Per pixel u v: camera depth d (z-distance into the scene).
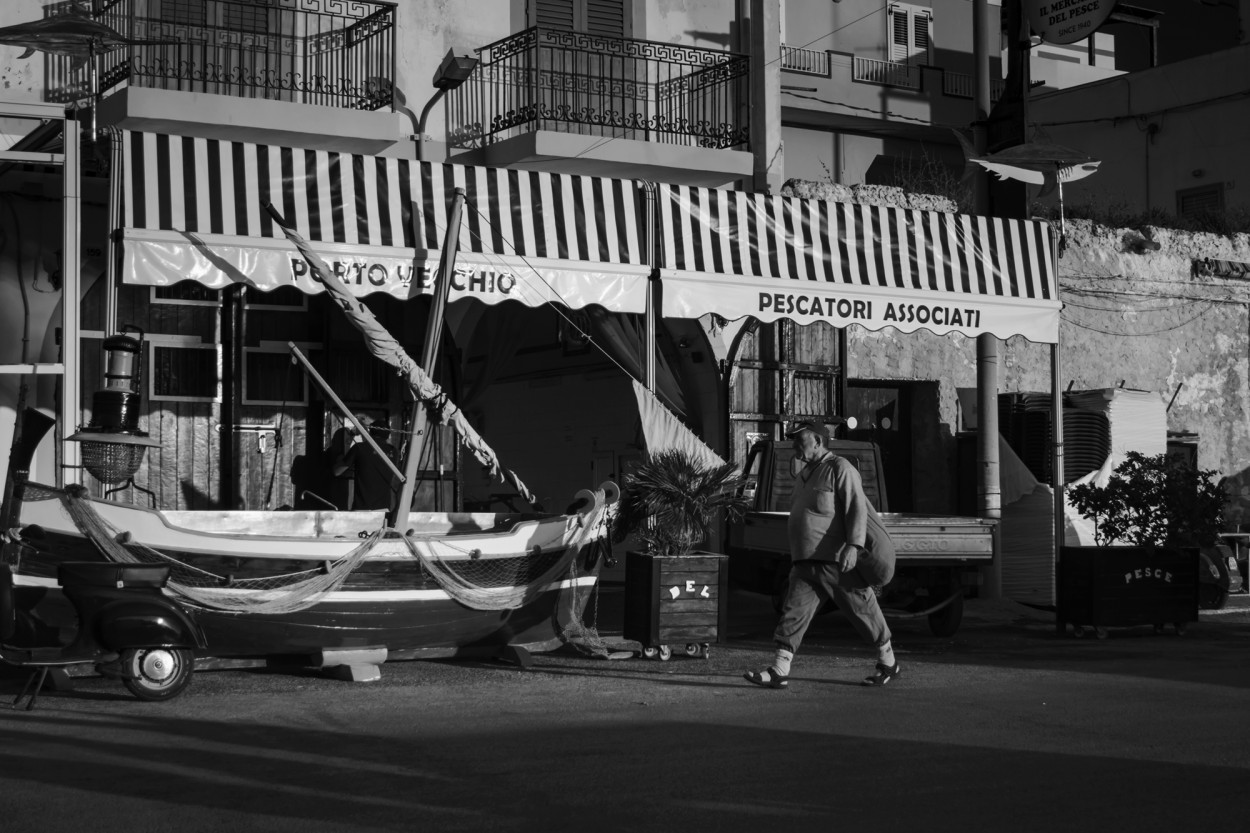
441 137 16.91
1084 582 13.27
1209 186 28.25
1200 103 28.47
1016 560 16.39
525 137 16.44
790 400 17.56
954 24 34.91
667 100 18.42
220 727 7.71
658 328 17.38
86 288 14.30
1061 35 18.17
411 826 5.49
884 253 13.49
